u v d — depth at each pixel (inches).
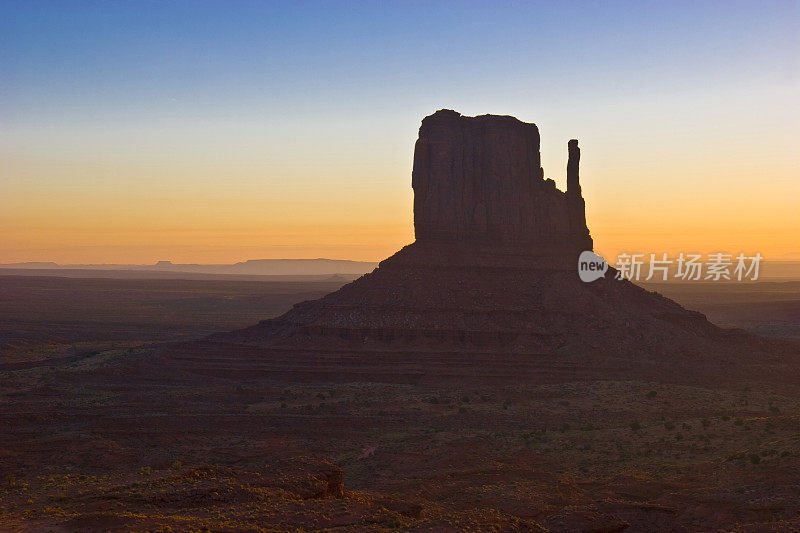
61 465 3031.5
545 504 2315.5
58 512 1713.8
